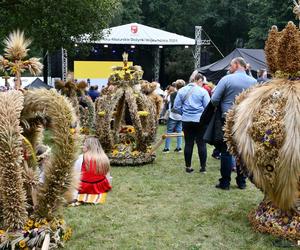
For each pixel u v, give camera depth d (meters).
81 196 6.10
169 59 44.41
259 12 45.94
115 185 7.04
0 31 14.83
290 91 4.48
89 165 6.17
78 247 4.51
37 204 4.22
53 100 4.13
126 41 25.64
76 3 14.83
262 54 17.55
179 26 54.94
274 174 4.47
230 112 5.10
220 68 17.42
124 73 8.79
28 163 4.35
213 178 7.55
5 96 3.97
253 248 4.50
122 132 9.02
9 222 4.04
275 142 4.41
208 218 5.40
